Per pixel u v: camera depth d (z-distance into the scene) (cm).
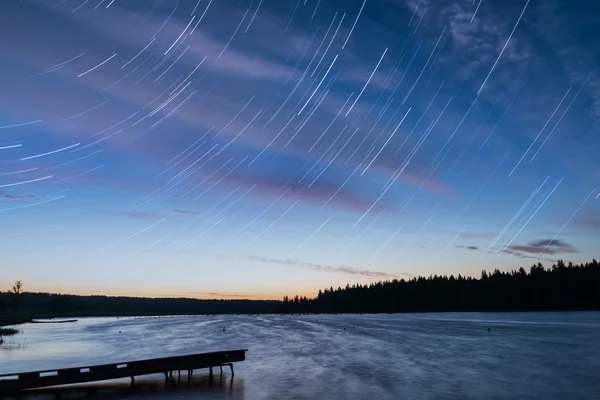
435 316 13875
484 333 6250
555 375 2689
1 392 2164
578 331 6234
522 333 6028
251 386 2398
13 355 4484
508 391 2244
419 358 3603
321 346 4803
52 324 13425
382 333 6688
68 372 2294
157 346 5306
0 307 17675
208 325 11381
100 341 6316
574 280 15475
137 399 2108
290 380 2580
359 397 2125
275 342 5472
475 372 2838
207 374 2803
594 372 2781
